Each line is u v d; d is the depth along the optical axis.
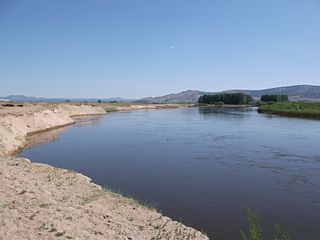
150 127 56.88
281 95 174.62
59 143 38.12
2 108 59.88
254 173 22.81
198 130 51.31
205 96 188.00
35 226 8.62
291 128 52.47
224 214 14.84
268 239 12.27
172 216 14.47
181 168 24.56
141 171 23.61
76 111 92.06
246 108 145.00
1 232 7.79
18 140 36.50
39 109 62.00
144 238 10.37
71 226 9.32
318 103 94.94
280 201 16.77
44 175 16.30
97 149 33.91
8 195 10.68
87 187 15.73
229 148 33.94
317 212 15.20
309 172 23.03
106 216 11.48
